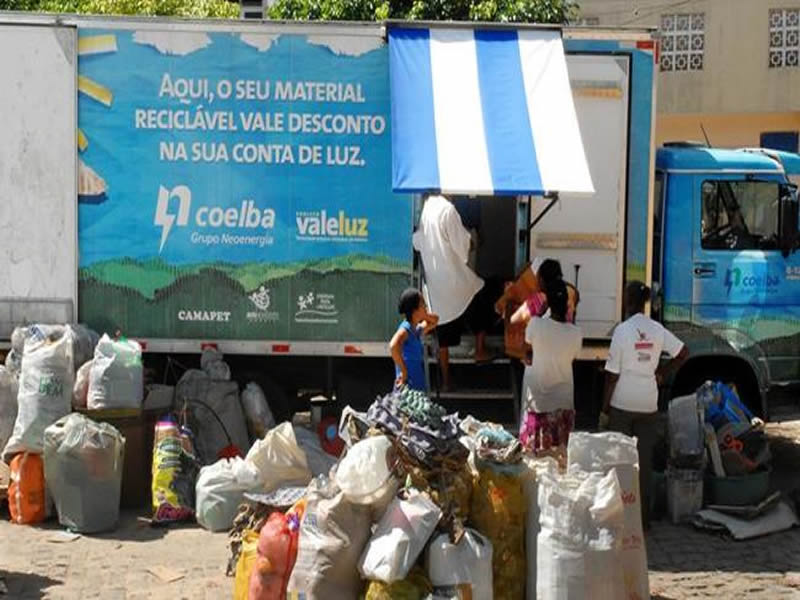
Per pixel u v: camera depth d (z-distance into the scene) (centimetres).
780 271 992
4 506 837
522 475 632
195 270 917
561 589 593
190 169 912
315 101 909
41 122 911
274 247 916
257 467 793
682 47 2583
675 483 828
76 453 772
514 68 867
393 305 920
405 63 867
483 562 591
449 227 879
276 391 965
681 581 709
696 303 988
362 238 915
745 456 843
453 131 824
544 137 822
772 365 995
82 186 916
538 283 845
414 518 584
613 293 931
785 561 748
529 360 788
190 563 721
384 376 954
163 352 928
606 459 644
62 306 920
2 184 913
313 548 588
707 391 873
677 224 985
